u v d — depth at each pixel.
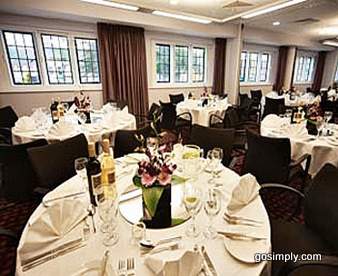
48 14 4.18
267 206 2.46
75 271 0.78
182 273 0.71
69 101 4.61
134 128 3.30
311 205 1.33
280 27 6.85
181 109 4.84
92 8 4.31
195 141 2.37
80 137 2.05
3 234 1.21
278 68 8.82
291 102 5.92
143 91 5.85
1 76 4.39
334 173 1.28
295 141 2.42
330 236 1.18
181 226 1.03
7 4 3.54
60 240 0.90
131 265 0.80
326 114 3.01
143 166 1.02
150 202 1.00
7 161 1.82
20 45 4.51
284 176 2.11
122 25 5.17
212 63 7.23
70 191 1.30
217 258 0.84
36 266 0.80
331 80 10.79
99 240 0.93
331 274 1.06
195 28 5.81
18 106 4.62
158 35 6.02
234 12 4.86
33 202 1.93
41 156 1.71
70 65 5.09
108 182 1.24
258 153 2.23
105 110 3.69
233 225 1.01
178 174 1.46
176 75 6.74
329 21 5.92
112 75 5.30
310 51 10.39
